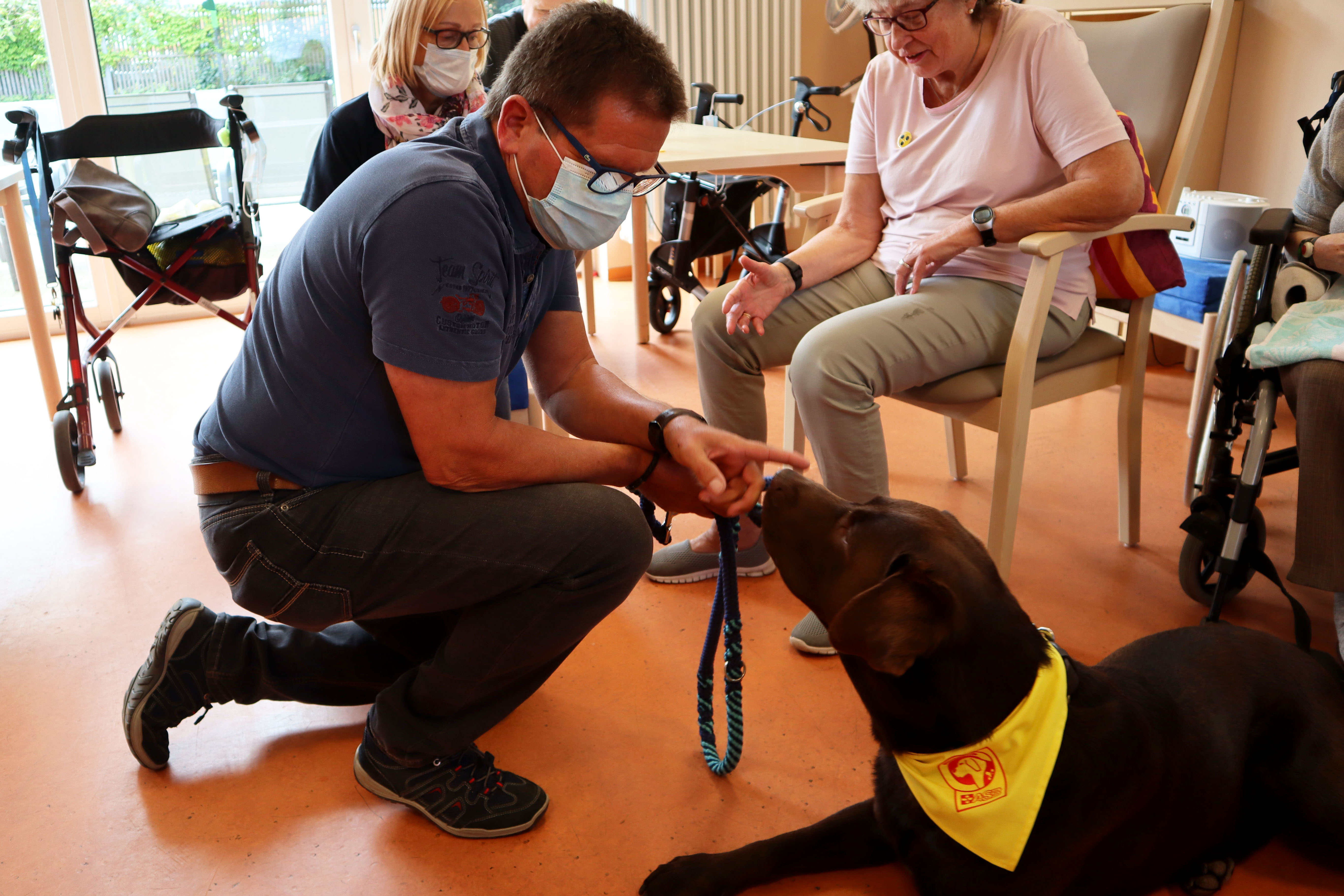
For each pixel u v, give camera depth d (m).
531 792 1.45
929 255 1.88
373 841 1.41
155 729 1.51
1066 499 2.47
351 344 1.23
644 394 3.29
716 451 1.35
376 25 4.27
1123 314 2.86
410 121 2.38
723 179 3.57
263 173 3.87
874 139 2.15
